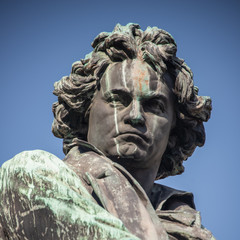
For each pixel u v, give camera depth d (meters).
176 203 17.19
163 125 17.25
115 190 15.65
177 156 18.25
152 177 17.25
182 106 17.81
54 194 14.77
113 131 17.00
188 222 16.52
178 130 18.19
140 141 16.89
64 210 14.57
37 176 15.02
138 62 17.45
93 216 14.47
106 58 17.66
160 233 15.42
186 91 17.66
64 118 17.95
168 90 17.52
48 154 15.54
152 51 17.42
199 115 18.11
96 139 17.20
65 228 14.47
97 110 17.33
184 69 17.86
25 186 15.01
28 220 14.78
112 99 17.22
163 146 17.34
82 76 17.83
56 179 15.18
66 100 17.78
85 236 14.34
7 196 15.16
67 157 16.77
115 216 15.27
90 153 16.62
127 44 17.47
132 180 16.02
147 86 17.22
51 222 14.59
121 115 17.03
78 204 14.66
